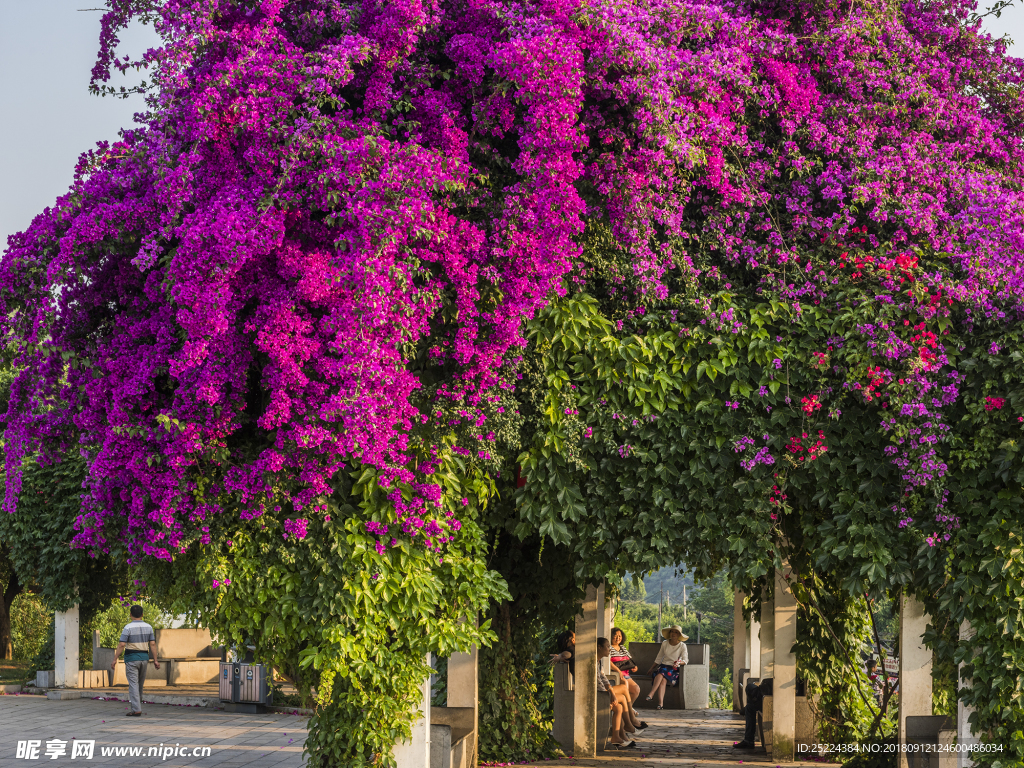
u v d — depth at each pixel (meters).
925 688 7.38
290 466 5.33
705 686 17.05
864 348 5.59
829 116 6.17
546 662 12.95
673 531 5.81
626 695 12.33
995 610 5.57
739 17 6.11
